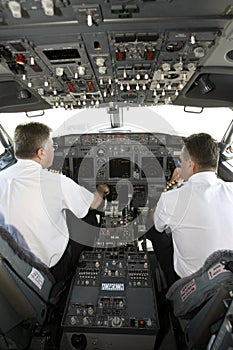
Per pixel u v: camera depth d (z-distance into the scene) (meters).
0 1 1.38
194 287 1.62
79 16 1.54
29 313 1.71
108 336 1.89
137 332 1.86
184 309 1.69
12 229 1.81
